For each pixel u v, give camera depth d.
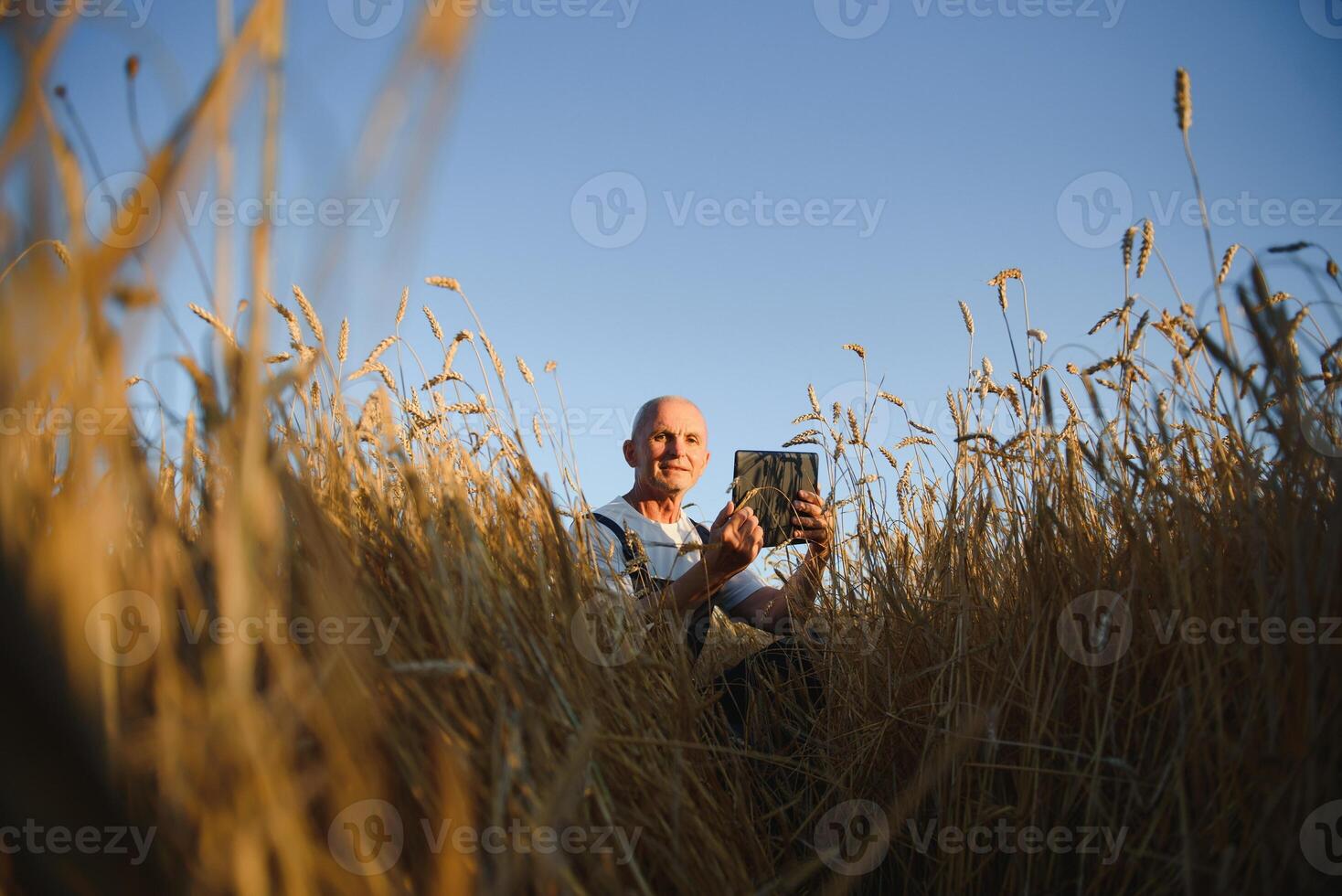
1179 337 1.72
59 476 0.74
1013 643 1.80
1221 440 1.64
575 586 1.61
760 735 2.28
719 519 2.40
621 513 2.83
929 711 1.83
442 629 1.27
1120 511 1.58
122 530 0.80
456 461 1.89
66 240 0.60
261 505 0.78
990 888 1.48
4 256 0.56
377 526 1.45
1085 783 1.44
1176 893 1.20
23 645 0.55
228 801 0.72
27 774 0.56
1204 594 1.38
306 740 0.87
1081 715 1.48
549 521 1.65
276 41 0.61
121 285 0.64
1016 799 1.58
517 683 1.24
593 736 1.16
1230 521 1.49
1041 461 1.91
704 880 1.26
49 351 0.60
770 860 1.55
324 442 1.46
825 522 2.50
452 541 1.46
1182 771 1.21
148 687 0.79
